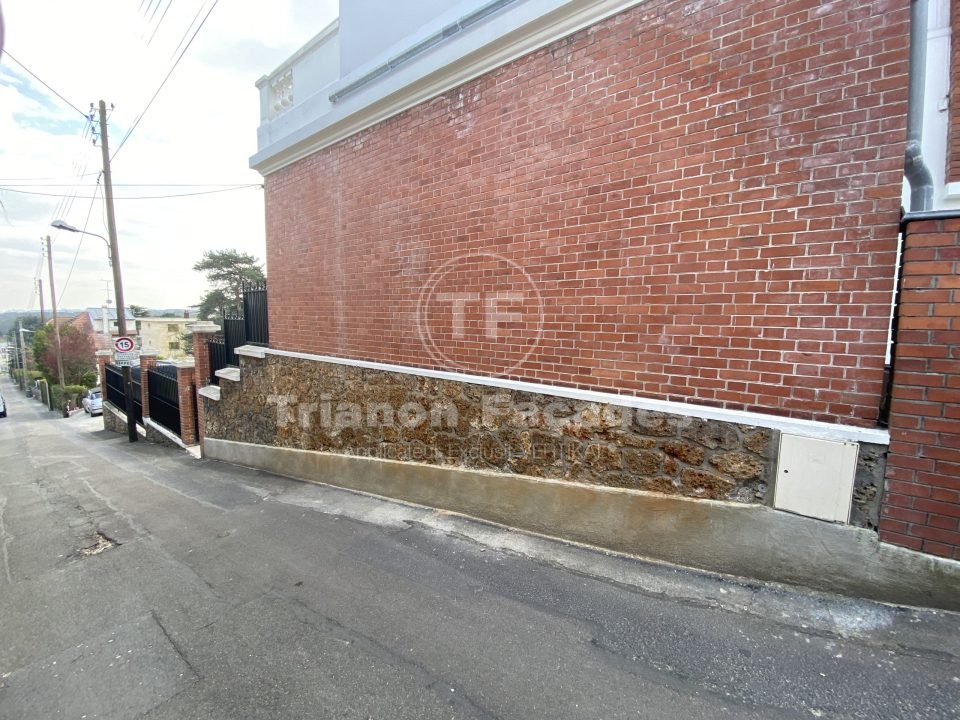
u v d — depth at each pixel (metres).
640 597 2.56
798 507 2.38
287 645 2.36
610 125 2.90
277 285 6.14
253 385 6.63
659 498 2.81
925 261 2.01
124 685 2.13
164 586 3.08
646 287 2.81
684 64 2.60
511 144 3.41
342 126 4.86
